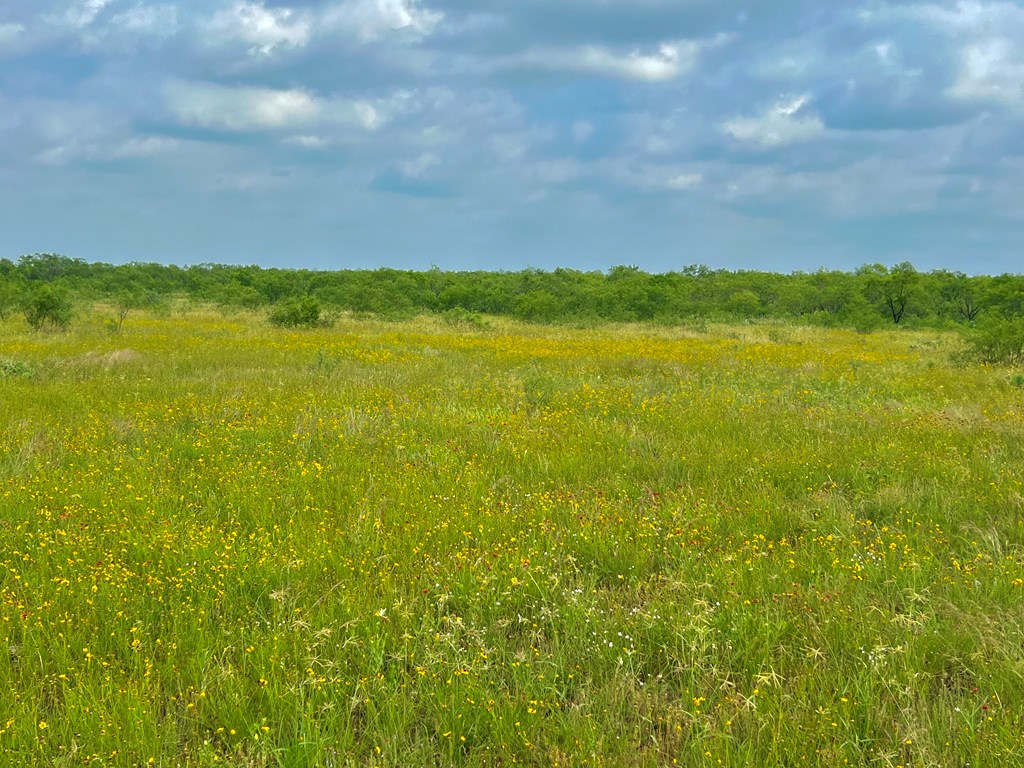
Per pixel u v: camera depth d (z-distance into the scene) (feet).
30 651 13.35
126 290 195.93
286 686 12.28
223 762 10.73
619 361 61.57
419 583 16.14
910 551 17.94
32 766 10.52
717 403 39.34
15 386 41.37
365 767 11.07
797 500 22.52
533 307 138.51
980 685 12.59
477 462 26.53
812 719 11.59
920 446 28.94
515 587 16.02
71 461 25.88
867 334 122.31
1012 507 21.07
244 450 27.99
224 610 15.31
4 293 107.55
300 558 17.25
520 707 12.00
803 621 14.65
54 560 17.11
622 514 20.75
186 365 53.11
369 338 84.94
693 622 13.89
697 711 11.93
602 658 13.53
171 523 19.34
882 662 12.90
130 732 11.19
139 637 14.07
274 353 63.93
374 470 25.13
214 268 264.72
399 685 12.76
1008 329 65.10
